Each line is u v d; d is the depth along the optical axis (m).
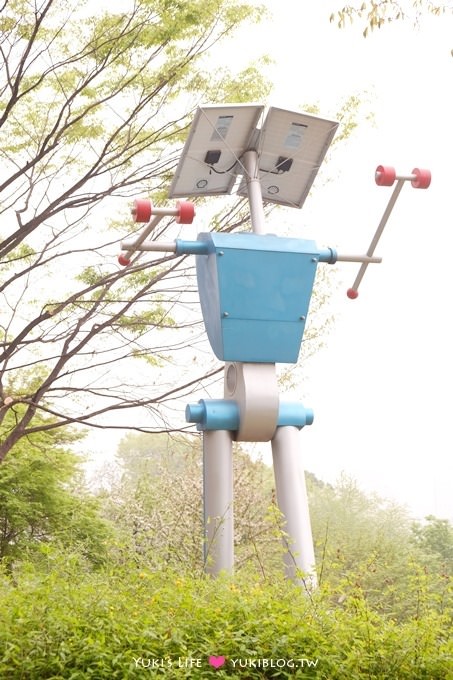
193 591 4.45
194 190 6.36
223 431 5.71
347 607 4.48
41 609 3.80
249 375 5.67
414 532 24.83
